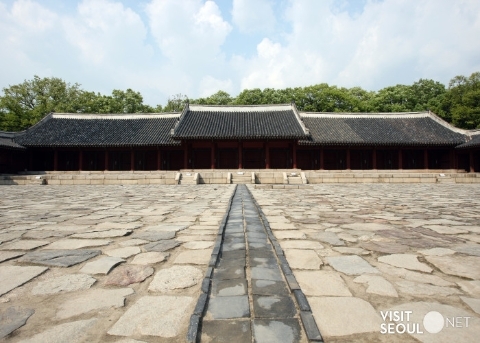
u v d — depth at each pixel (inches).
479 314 99.0
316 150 1486.2
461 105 2052.2
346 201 457.4
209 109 1498.5
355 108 2139.5
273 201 459.2
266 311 98.7
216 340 83.1
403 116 1567.4
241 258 156.1
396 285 123.5
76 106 2161.7
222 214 321.4
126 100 2345.0
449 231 228.2
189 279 131.3
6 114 1931.6
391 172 1355.8
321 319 96.0
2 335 87.4
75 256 165.3
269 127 1316.4
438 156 1515.7
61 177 1027.3
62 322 95.4
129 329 91.0
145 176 1035.3
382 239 202.5
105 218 296.0
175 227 246.7
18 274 137.6
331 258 160.6
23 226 252.8
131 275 136.6
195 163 1462.8
